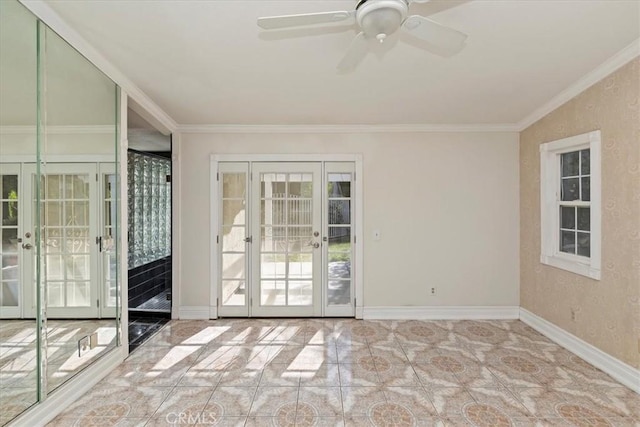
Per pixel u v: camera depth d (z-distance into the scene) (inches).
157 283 185.2
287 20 56.3
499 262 147.3
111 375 97.3
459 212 147.4
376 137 148.0
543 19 71.0
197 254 147.6
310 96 113.7
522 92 111.9
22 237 75.3
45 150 79.7
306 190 149.0
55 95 80.9
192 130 146.4
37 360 76.8
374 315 147.3
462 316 147.2
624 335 92.7
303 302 149.7
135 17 69.6
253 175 148.3
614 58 89.0
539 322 131.5
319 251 148.7
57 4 65.9
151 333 130.3
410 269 147.8
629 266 91.0
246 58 87.4
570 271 113.6
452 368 101.7
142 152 167.0
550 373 98.4
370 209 147.8
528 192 139.3
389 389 90.4
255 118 137.0
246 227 148.7
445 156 147.3
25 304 75.4
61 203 84.5
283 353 112.3
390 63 90.5
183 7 65.9
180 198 147.2
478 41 79.7
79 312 89.8
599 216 100.3
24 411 73.3
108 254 100.7
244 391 89.5
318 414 79.8
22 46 72.1
